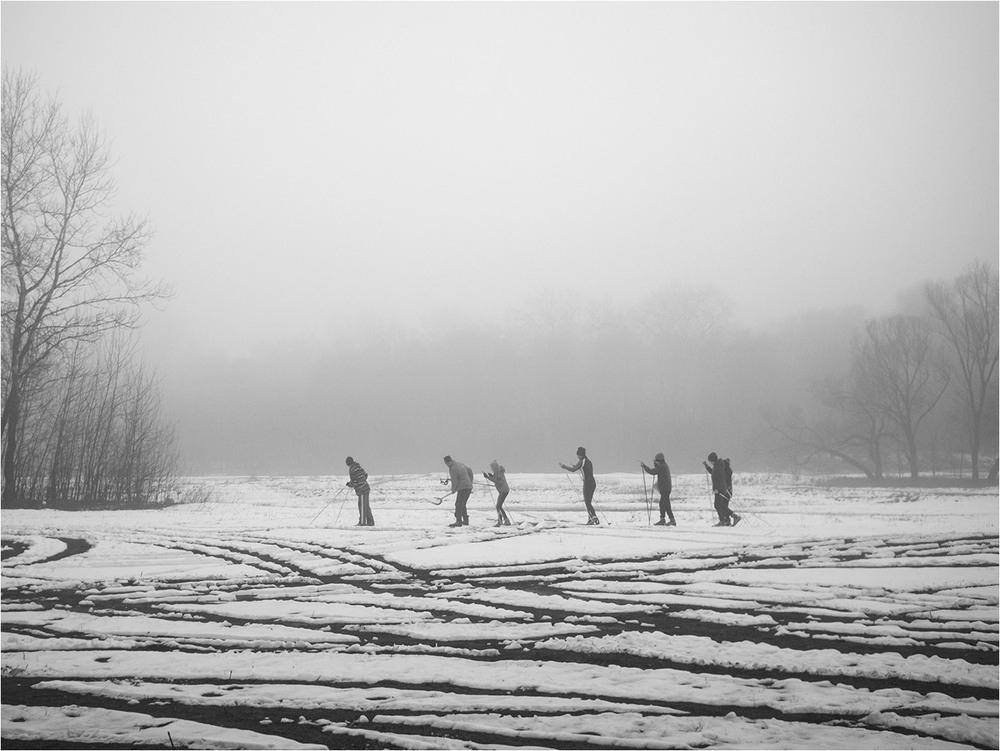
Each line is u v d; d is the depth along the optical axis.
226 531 22.03
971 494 45.62
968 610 10.73
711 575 13.70
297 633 9.71
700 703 6.89
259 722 6.54
